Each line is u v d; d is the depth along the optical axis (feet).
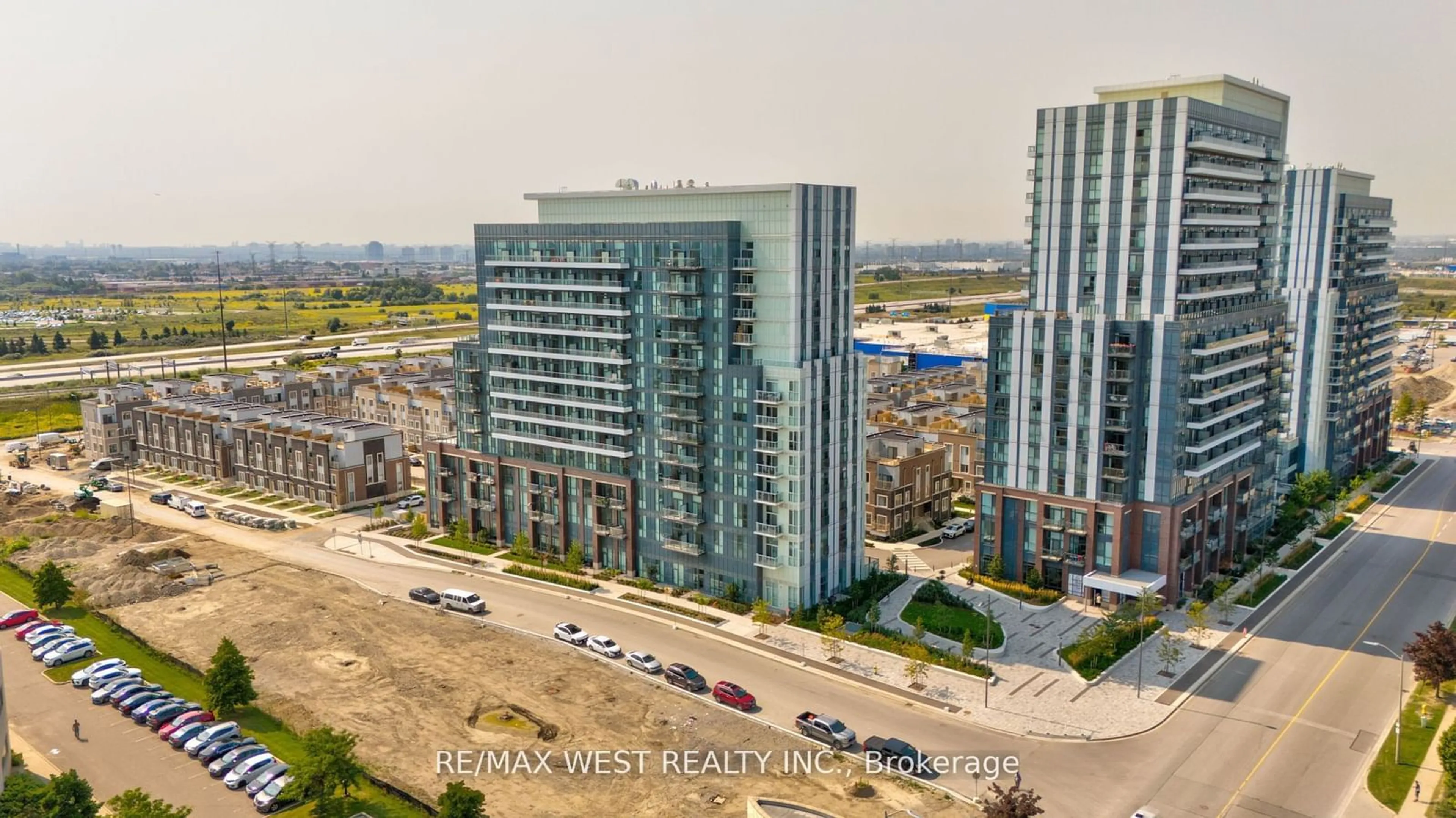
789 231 399.65
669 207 438.81
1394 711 332.60
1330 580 466.29
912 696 347.15
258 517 598.34
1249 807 274.77
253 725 328.08
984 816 269.85
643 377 452.35
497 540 531.91
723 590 442.91
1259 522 517.55
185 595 456.45
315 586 469.57
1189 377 417.08
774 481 414.62
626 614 429.38
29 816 248.32
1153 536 425.69
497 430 518.78
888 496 526.98
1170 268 415.85
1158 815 270.67
